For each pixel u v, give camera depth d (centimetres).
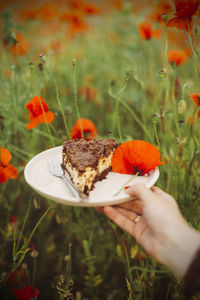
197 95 42
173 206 40
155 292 48
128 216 45
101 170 45
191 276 32
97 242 54
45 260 54
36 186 40
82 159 42
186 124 50
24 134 60
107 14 106
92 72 88
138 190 38
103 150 45
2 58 67
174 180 48
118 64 80
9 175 45
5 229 54
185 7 40
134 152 45
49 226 56
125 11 90
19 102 59
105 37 101
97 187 43
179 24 42
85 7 94
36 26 85
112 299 51
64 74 83
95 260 51
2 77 62
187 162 49
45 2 91
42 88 57
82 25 92
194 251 33
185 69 58
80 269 56
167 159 50
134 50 80
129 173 46
